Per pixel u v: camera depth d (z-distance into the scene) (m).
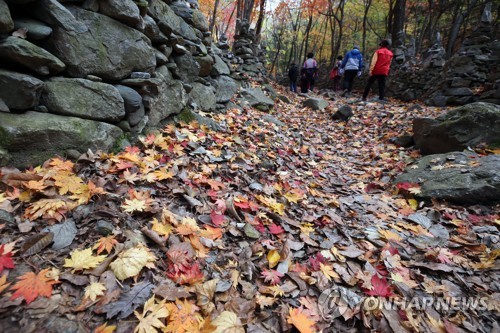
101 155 2.34
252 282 1.73
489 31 7.96
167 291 1.46
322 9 19.77
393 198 3.28
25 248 1.45
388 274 2.00
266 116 5.56
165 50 3.58
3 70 1.94
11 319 1.17
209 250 1.87
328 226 2.50
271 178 3.19
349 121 6.72
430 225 2.68
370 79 8.76
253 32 9.76
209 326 1.36
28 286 1.27
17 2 2.04
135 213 1.93
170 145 3.01
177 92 3.63
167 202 2.18
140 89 2.96
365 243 2.31
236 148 3.57
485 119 3.96
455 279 2.03
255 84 7.79
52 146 2.10
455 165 3.41
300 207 2.77
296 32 23.73
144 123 3.01
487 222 2.66
